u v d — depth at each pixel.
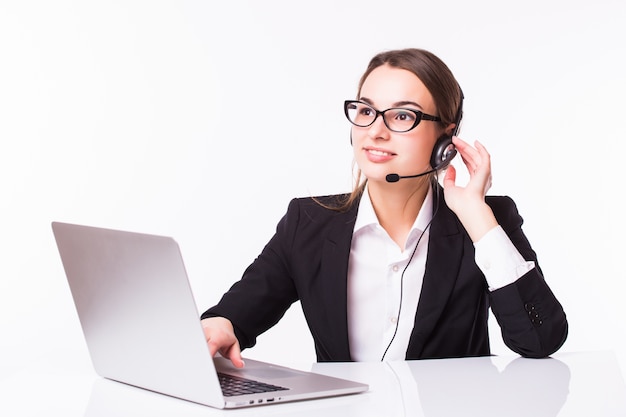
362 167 1.90
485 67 3.96
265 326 1.99
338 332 1.91
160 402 1.31
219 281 4.07
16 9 4.02
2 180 4.04
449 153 1.91
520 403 1.30
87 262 1.40
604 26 3.94
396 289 1.96
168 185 4.07
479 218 1.79
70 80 4.05
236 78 4.04
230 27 4.03
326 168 4.00
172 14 4.04
